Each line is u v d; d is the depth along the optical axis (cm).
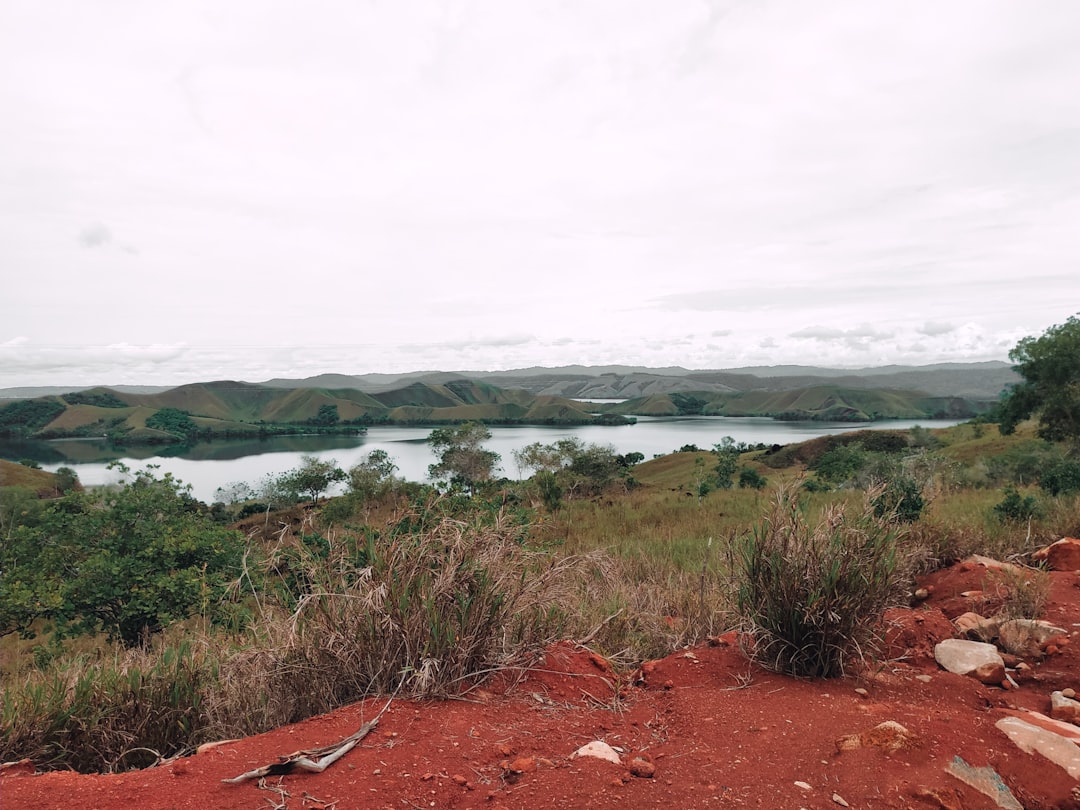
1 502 1923
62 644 1202
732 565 427
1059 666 354
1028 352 3838
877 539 363
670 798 211
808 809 205
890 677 346
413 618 312
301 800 202
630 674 384
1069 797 217
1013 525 780
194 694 313
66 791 206
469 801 208
